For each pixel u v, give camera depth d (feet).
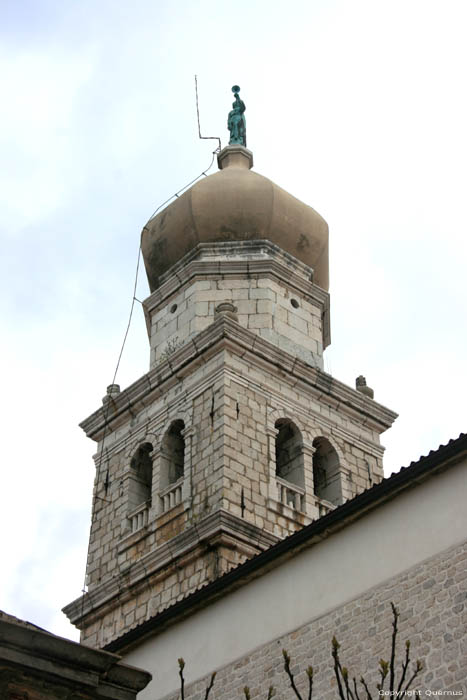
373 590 89.76
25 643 62.75
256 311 158.81
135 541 144.77
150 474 154.40
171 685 101.14
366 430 158.40
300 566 96.73
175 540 135.85
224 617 100.63
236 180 172.65
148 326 169.68
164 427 151.33
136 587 139.03
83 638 142.72
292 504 143.54
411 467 90.22
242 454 142.00
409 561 88.58
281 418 149.07
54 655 63.52
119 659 65.92
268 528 138.00
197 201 169.99
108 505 152.87
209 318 158.81
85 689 64.34
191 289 163.12
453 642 82.38
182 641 103.04
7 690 61.67
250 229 168.96
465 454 88.07
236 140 189.57
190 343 151.33
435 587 85.66
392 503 92.27
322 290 167.22
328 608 92.27
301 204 174.50
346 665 88.07
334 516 94.22
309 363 158.51
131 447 154.71
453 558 85.71
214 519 132.77
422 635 84.48
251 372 149.59
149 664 104.53
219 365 147.95
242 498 138.31
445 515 88.12
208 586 101.50
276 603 96.84
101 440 160.66
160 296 166.61
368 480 153.58
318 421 153.17
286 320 160.56
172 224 171.53
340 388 156.46
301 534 96.07
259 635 96.48
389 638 86.48
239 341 149.38
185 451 145.79
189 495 141.28
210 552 132.87
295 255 171.32
